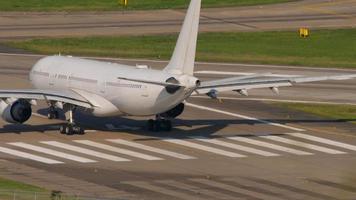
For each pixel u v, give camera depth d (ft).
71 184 593.01
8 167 631.97
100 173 624.18
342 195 583.99
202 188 593.01
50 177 609.01
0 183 587.68
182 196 571.69
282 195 581.53
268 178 624.18
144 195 571.69
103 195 567.18
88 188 583.99
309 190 595.47
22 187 578.66
